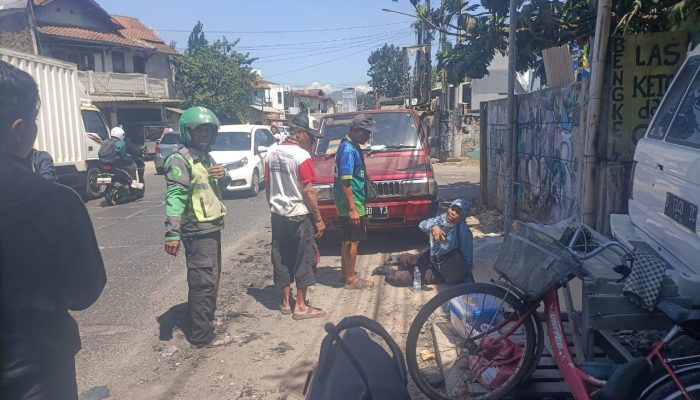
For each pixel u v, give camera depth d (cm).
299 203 513
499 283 353
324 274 677
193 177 446
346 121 879
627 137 591
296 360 441
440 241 527
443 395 346
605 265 332
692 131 339
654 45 577
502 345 349
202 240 457
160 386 402
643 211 395
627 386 252
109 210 1203
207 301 466
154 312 553
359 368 217
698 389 245
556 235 413
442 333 433
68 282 187
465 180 1700
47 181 184
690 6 596
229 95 3988
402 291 595
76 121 1264
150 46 3300
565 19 840
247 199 1327
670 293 288
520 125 904
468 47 983
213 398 385
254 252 807
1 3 2472
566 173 695
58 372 188
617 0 728
